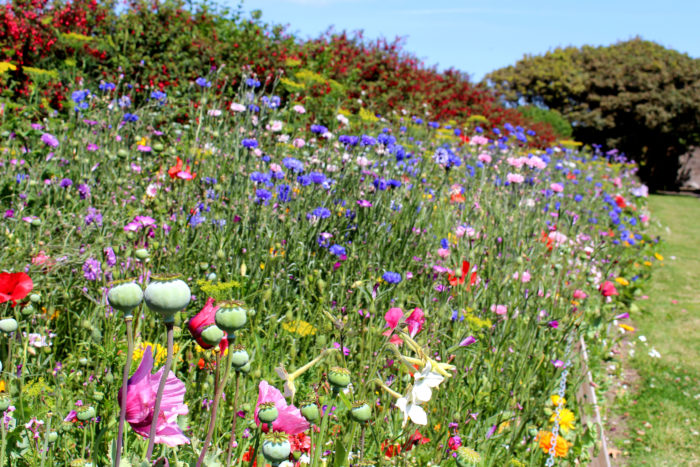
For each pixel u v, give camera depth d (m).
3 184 3.72
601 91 28.39
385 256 3.56
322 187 3.95
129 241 2.85
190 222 3.30
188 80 8.18
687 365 5.30
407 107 10.59
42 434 1.58
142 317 2.34
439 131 8.64
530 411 2.89
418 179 4.23
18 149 4.49
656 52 28.88
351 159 4.20
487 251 3.85
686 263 9.09
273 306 2.88
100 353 1.84
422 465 2.23
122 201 3.71
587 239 5.91
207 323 1.22
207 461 1.27
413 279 3.57
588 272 5.05
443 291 2.97
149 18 8.30
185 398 1.97
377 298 2.41
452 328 2.96
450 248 3.62
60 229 3.26
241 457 1.61
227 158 4.42
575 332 3.67
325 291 2.97
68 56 7.82
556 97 31.48
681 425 4.29
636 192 10.01
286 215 3.52
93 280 2.65
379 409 2.25
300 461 1.57
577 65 31.97
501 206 4.67
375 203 3.81
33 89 6.44
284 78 8.30
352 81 11.06
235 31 9.37
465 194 4.62
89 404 1.50
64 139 4.52
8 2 7.45
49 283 2.62
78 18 8.45
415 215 3.93
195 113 5.76
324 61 10.83
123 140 4.96
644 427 4.25
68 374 2.11
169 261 2.93
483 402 2.73
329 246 3.41
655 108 24.81
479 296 3.43
